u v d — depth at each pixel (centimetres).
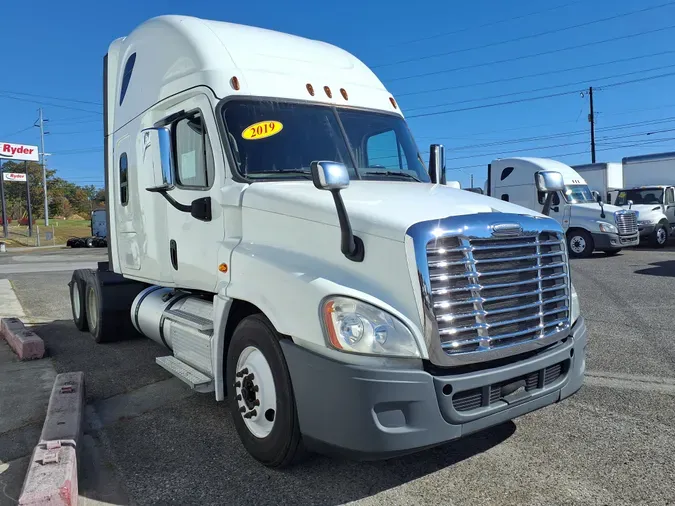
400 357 315
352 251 336
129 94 607
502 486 356
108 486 371
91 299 821
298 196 385
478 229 338
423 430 312
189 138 483
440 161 567
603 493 345
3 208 5822
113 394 561
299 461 371
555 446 410
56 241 5609
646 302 944
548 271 378
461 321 328
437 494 348
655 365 596
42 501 308
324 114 486
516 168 1998
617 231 1711
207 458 409
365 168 483
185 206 484
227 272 415
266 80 473
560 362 376
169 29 520
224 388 426
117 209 666
